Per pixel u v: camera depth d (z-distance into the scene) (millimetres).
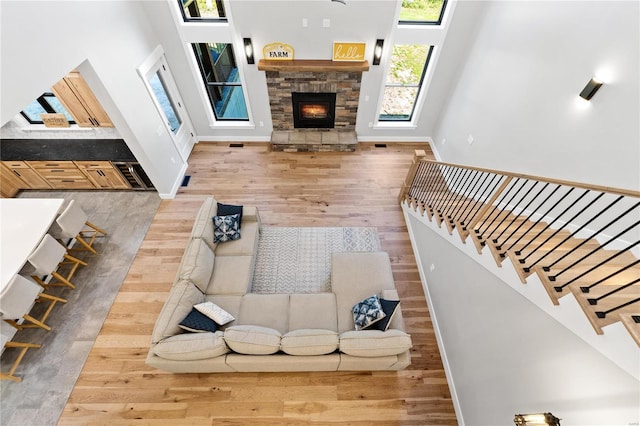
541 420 1886
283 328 3367
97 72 3666
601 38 2768
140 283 4242
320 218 5137
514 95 3961
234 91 6328
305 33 4992
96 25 3646
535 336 2172
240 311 3498
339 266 3852
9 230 3840
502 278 2533
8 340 3631
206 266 3670
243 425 3123
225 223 4129
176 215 5148
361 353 2887
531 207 3779
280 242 4730
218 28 4941
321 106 6035
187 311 3230
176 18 4777
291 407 3229
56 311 3926
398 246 4789
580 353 1797
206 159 6215
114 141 5137
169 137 5379
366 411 3223
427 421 3189
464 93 5223
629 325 1496
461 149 5352
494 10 4359
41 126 5070
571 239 2961
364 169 6051
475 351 2955
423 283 4309
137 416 3174
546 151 3469
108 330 3781
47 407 3215
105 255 4547
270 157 6266
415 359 3619
